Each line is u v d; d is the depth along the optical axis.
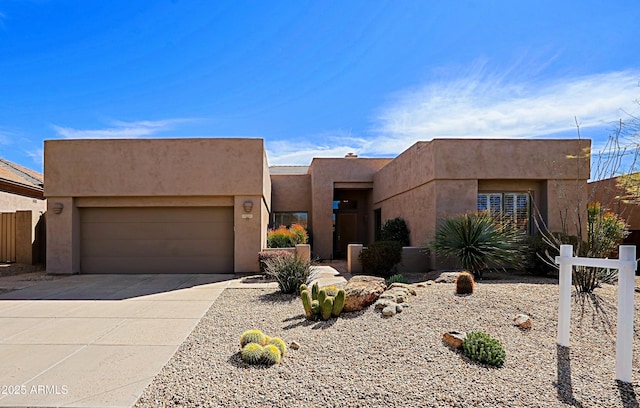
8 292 11.26
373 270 14.06
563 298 6.01
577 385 4.83
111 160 14.76
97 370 5.41
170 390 4.77
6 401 4.54
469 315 7.31
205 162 14.86
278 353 5.66
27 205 20.03
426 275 12.34
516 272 13.73
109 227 15.15
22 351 6.21
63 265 14.72
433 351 5.87
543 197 14.99
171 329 7.37
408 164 17.58
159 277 14.09
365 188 24.70
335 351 5.99
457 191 14.60
